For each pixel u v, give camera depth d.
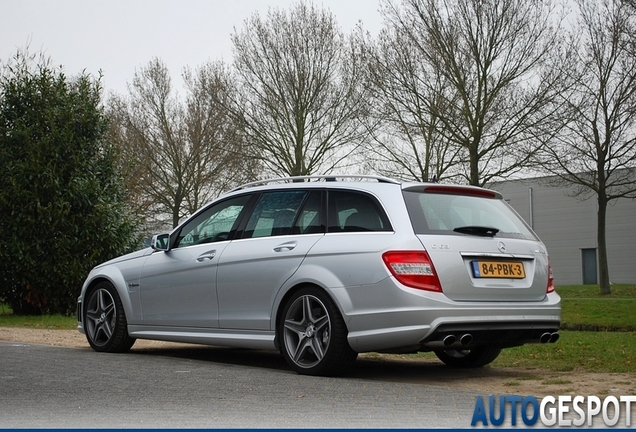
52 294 17.81
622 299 30.64
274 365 8.28
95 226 17.89
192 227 8.59
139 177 38.34
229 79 34.78
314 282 7.09
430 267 6.67
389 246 6.75
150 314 8.68
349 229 7.14
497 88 27.38
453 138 27.78
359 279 6.84
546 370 8.05
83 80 18.95
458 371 7.95
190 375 7.02
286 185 7.89
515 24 27.42
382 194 7.11
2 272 17.66
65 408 5.41
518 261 7.23
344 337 6.92
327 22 33.69
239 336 7.75
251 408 5.43
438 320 6.56
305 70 33.00
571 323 20.97
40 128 17.97
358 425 4.85
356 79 32.06
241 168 34.12
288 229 7.61
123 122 40.78
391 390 6.28
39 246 17.39
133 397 5.86
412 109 28.34
